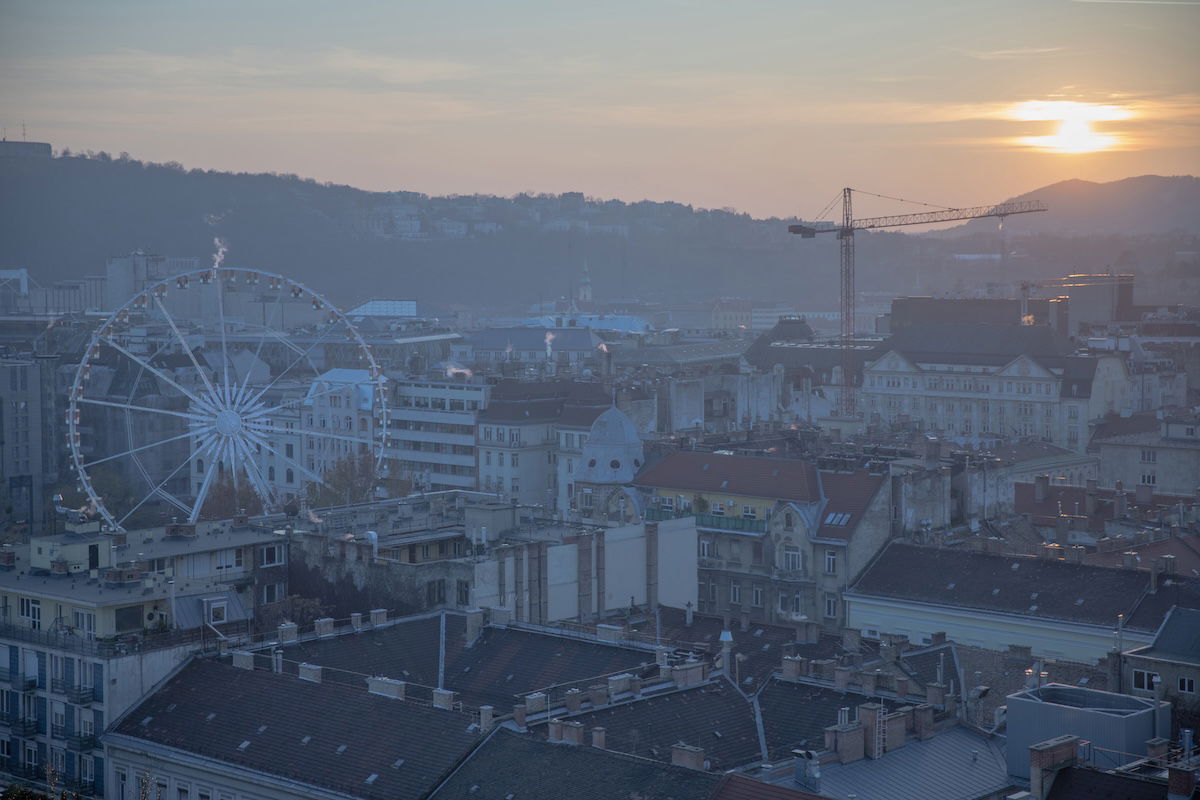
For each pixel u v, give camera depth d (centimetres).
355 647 16475
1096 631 19175
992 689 16550
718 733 14225
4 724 16750
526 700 14062
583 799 12406
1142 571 19812
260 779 14138
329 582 19050
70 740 16000
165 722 15362
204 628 16600
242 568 19050
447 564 18138
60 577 17538
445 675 16050
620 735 13788
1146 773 11500
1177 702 13662
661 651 15300
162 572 18038
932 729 13725
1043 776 11000
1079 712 12550
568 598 19125
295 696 15038
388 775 13588
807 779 12425
